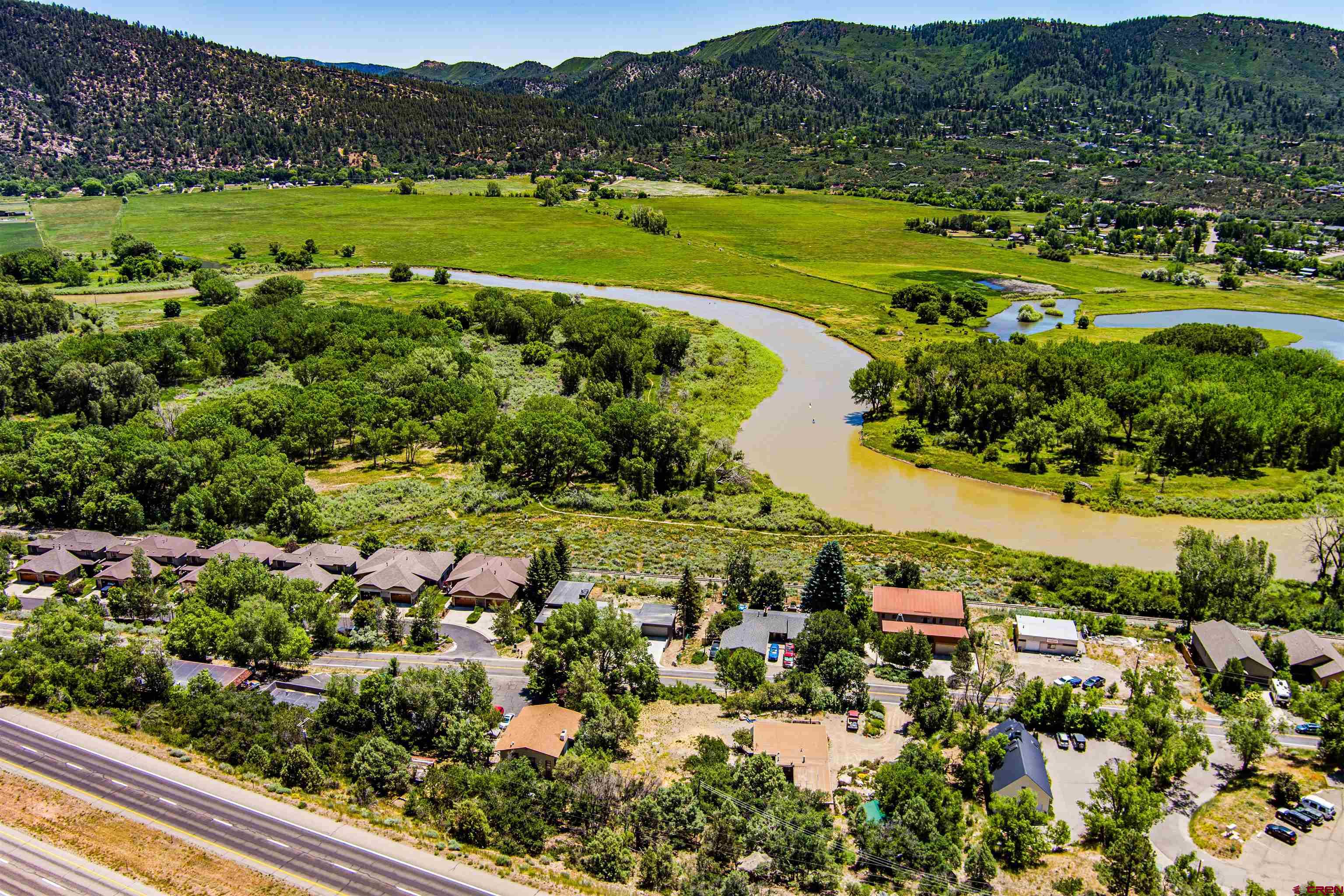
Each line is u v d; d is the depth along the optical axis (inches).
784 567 5270.7
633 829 2940.5
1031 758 3250.5
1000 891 2743.6
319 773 3139.8
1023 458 7470.5
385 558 5064.0
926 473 7224.4
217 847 2790.4
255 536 5457.7
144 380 7721.5
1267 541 5935.0
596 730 3363.7
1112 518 6333.7
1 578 4867.1
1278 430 7219.5
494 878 2711.6
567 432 6717.5
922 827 2893.7
